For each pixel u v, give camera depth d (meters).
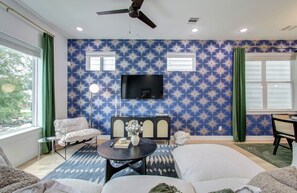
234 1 2.60
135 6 2.26
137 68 4.41
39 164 2.79
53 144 3.26
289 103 4.42
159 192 1.00
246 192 0.85
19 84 2.96
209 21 3.29
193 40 4.41
